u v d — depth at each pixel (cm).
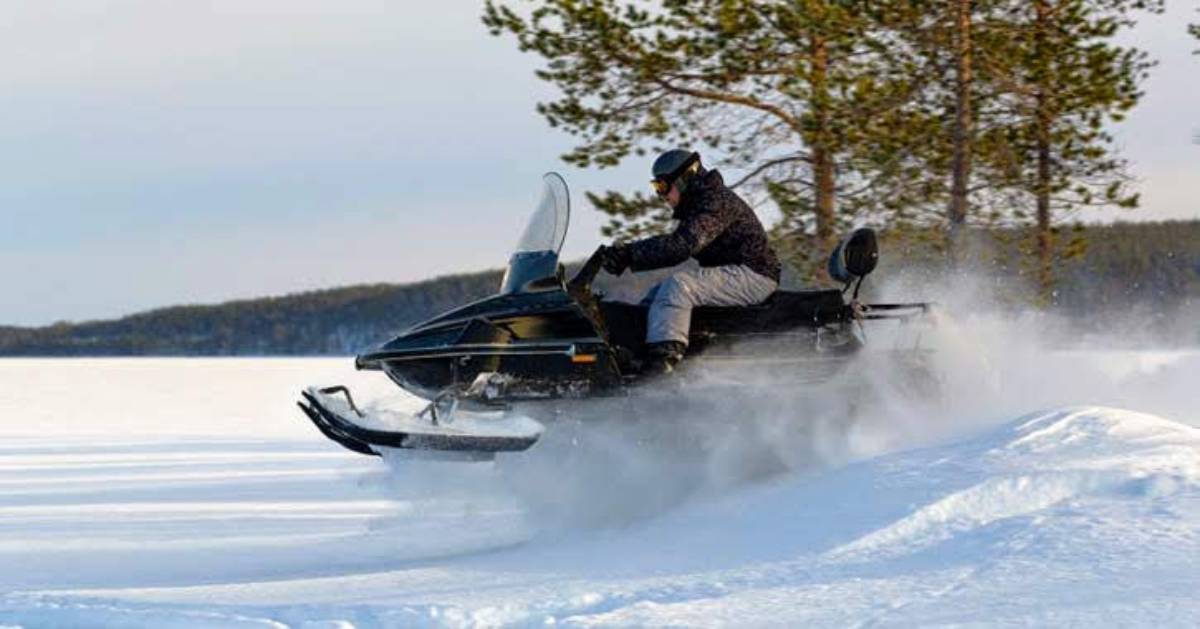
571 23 2381
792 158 2416
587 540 1169
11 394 6281
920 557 938
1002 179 2411
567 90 2433
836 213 2377
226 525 1597
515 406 1262
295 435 3416
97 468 2439
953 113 2430
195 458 2673
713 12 2366
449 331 1255
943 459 1177
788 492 1193
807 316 1374
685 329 1305
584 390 1270
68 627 845
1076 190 2466
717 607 834
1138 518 947
